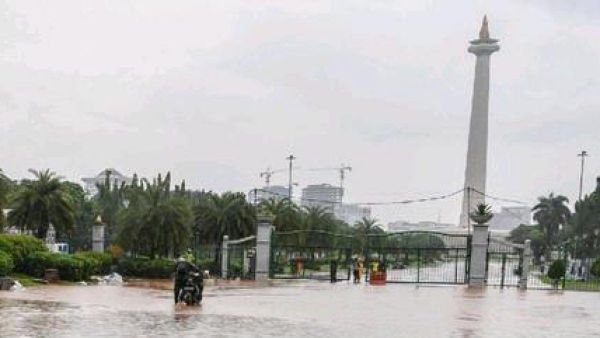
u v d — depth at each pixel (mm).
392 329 17766
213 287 34656
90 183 146500
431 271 58688
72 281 35344
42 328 15391
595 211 93688
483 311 24547
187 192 80250
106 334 14797
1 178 38469
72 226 48062
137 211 47406
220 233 54938
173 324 17109
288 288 35250
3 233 36844
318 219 67375
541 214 130125
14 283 28531
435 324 19453
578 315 24500
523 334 17938
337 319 19750
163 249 46906
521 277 43344
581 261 81875
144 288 33656
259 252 43719
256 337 15203
